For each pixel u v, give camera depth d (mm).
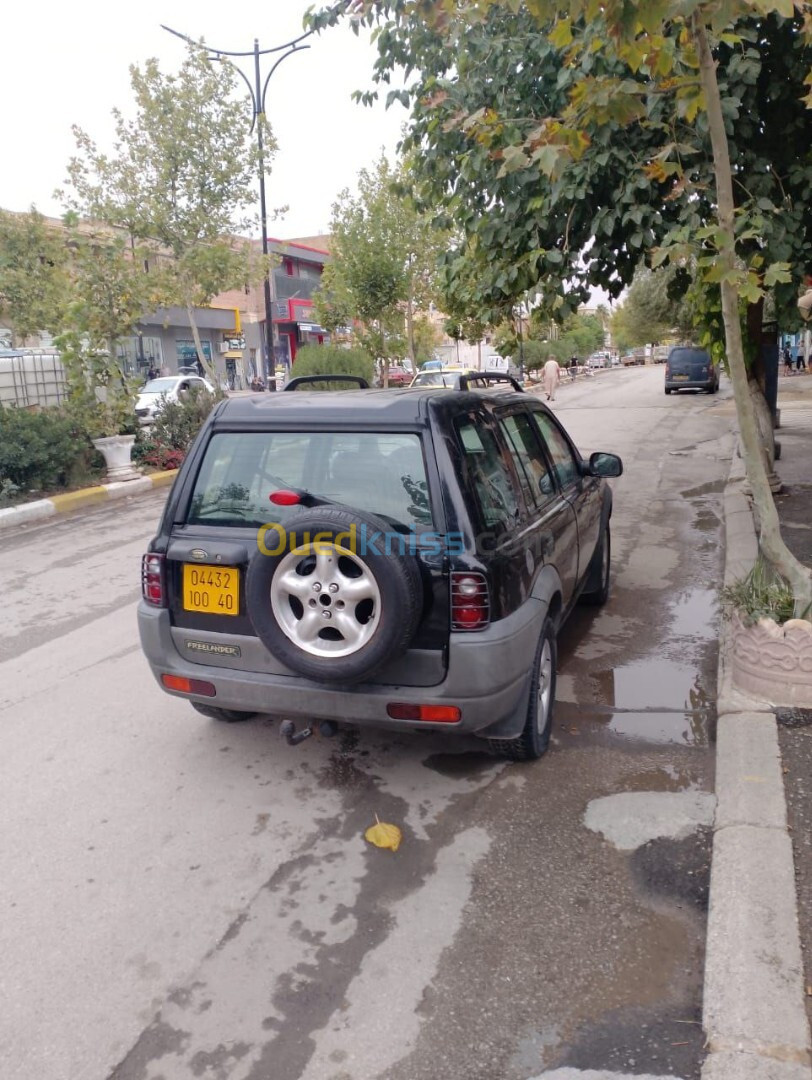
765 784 3637
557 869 3375
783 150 6633
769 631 4387
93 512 11727
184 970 2910
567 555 4871
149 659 4102
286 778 4184
